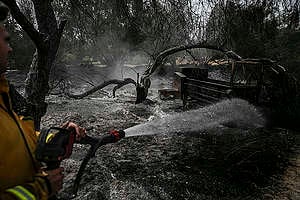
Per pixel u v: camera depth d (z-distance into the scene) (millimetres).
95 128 8391
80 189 4367
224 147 6457
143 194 4363
